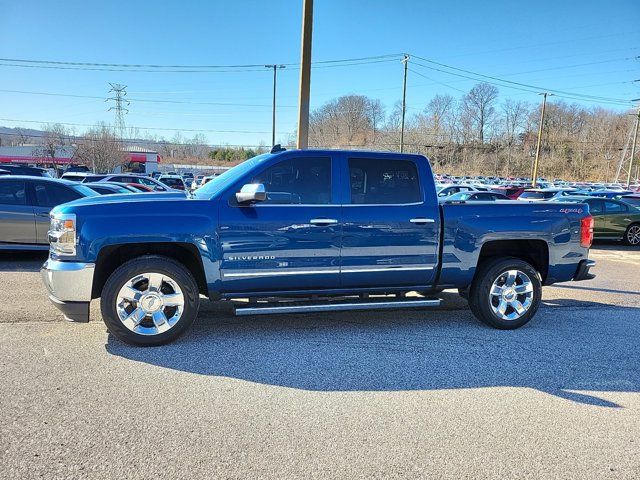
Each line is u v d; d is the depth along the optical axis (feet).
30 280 23.82
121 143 224.94
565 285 26.94
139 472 8.55
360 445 9.64
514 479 8.67
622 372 13.79
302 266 15.57
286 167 15.71
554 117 336.08
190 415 10.67
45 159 223.10
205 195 15.66
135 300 14.47
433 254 16.69
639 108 182.60
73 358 13.80
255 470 8.71
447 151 308.40
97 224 14.10
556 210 17.78
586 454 9.53
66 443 9.40
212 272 14.97
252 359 14.10
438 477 8.66
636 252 43.60
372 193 16.33
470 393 12.18
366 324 17.94
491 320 17.43
